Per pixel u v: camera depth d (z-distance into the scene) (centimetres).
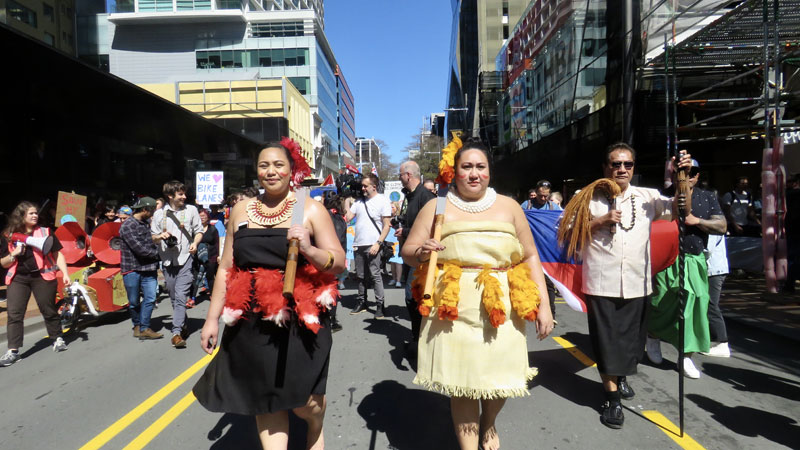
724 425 334
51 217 1140
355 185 790
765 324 591
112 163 1568
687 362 425
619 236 340
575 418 352
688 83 1054
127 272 624
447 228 258
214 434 341
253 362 231
